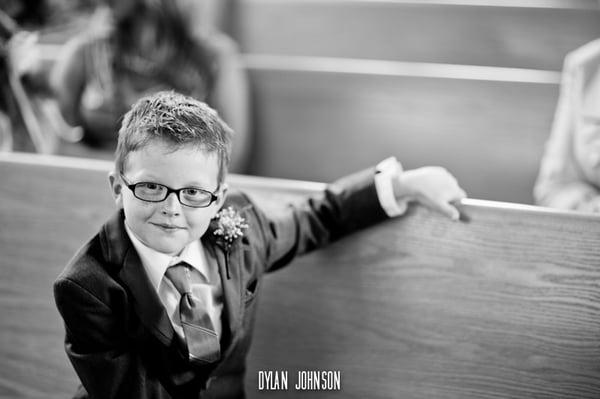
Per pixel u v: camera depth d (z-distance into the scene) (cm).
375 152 248
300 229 122
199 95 251
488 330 121
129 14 246
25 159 146
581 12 234
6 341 147
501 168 235
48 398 144
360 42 257
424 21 250
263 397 135
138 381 106
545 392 118
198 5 256
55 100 245
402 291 125
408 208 124
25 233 146
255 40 269
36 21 234
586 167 161
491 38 244
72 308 103
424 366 125
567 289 116
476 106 235
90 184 141
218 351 107
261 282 132
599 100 161
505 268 119
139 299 103
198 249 111
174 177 99
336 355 130
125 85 248
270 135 260
